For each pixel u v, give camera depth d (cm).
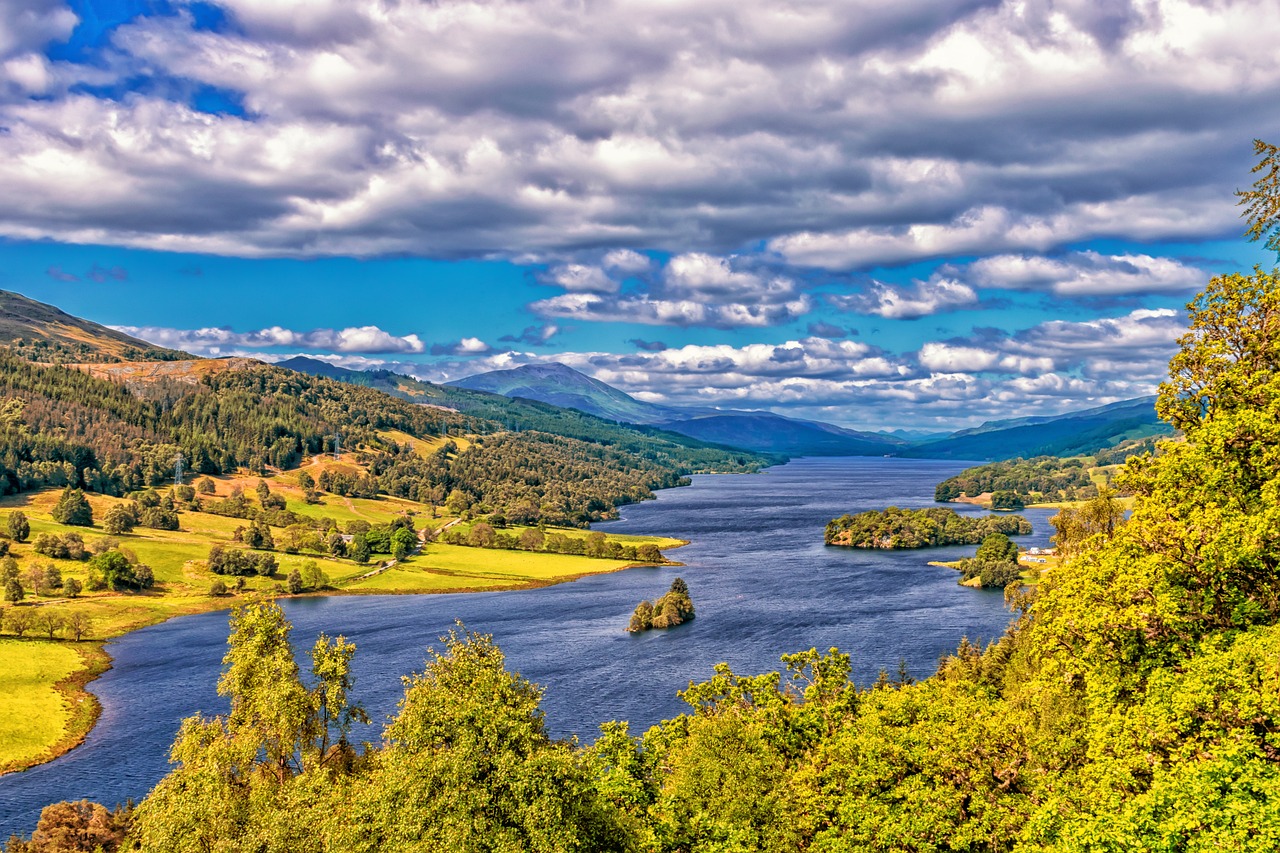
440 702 4141
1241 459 4631
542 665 13288
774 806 5144
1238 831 3089
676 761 5975
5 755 10006
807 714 6681
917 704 5803
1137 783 3825
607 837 4138
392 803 3809
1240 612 4203
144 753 10188
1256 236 4944
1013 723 4988
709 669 12794
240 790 4534
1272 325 4984
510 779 3847
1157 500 5203
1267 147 4731
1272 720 3422
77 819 7269
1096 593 4700
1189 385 5416
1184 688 3794
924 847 4478
